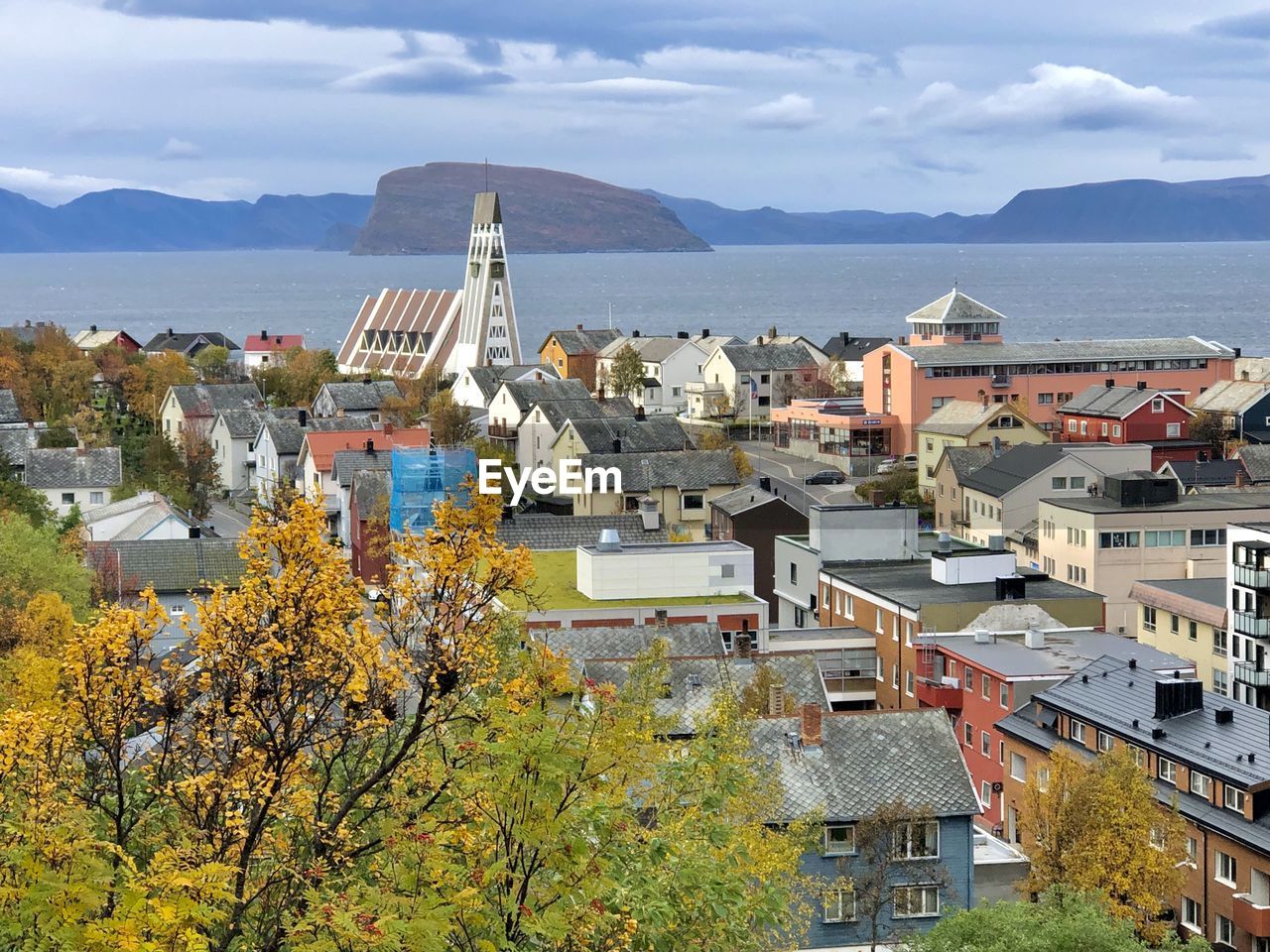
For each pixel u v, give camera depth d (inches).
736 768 2130.9
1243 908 3102.9
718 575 4849.9
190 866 1336.1
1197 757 3309.5
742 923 1760.6
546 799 1469.0
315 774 1492.4
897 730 3245.6
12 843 1337.4
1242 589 4608.8
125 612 1413.6
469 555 1401.3
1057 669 4025.6
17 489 6240.2
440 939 1323.8
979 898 3080.7
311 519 1403.8
